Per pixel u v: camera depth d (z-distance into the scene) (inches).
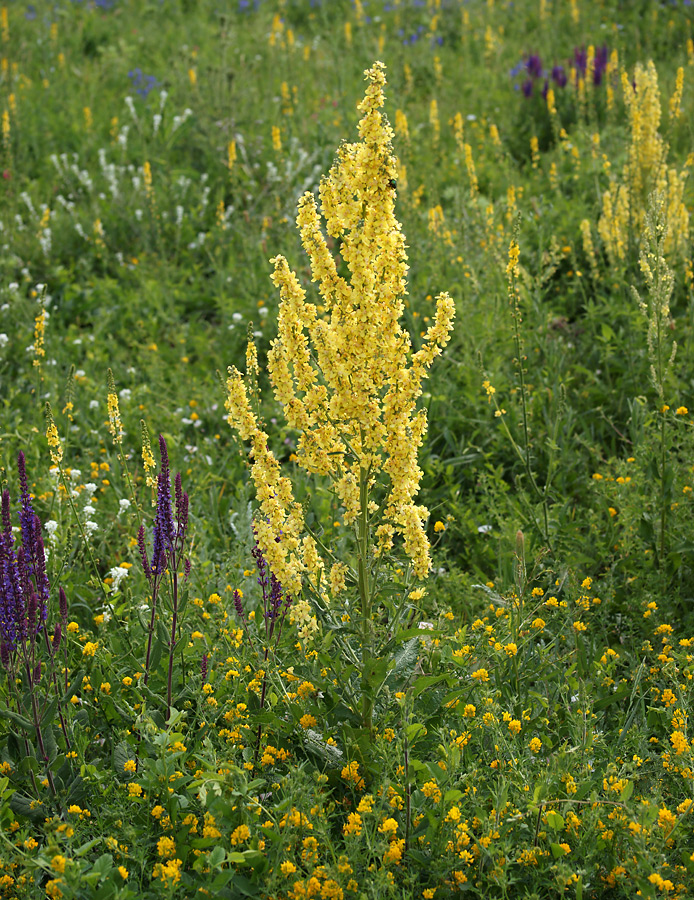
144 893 109.2
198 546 187.0
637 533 186.4
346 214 116.3
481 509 213.0
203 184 385.4
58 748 134.1
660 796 118.6
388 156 114.8
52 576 167.5
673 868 111.8
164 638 137.6
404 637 125.0
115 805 117.9
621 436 223.3
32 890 107.5
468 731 130.0
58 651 143.1
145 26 636.1
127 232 360.8
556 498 211.6
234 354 280.1
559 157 365.7
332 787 128.6
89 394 257.0
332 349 122.3
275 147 354.6
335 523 194.5
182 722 138.6
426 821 118.8
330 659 127.7
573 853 113.6
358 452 126.3
